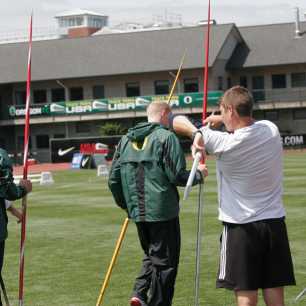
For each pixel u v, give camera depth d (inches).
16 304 339.3
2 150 271.3
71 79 2628.0
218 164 223.5
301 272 384.5
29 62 291.9
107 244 504.1
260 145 217.0
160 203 265.0
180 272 395.2
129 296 349.1
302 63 2490.2
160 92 2559.1
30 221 651.5
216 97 2385.6
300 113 2500.0
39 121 2600.9
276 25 2628.0
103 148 1738.4
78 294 356.5
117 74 2544.3
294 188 864.9
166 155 262.5
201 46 2513.5
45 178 1162.0
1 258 271.3
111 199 835.4
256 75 2561.5
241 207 217.9
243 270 216.2
